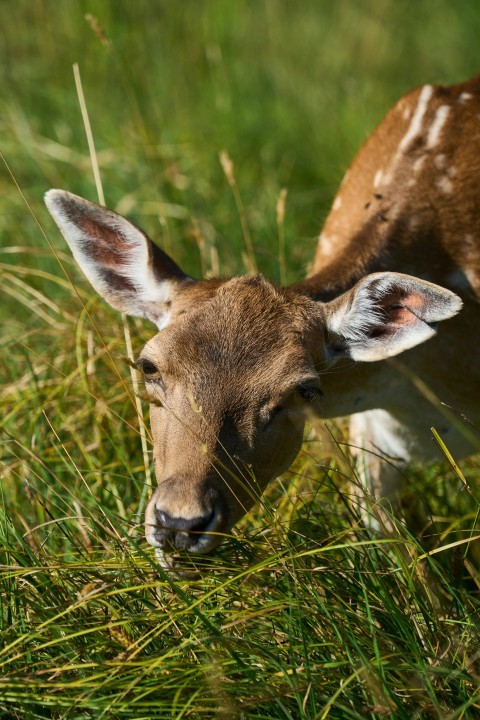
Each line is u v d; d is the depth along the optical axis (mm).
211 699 7465
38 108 17516
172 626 8344
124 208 15023
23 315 13336
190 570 8375
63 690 7754
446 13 24906
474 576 8781
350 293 9320
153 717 7438
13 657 7746
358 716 7453
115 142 16609
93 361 11664
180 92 18516
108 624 7895
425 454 11070
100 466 10633
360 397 10234
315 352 9281
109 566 8516
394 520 9211
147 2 19953
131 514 9773
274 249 14648
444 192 10789
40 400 11320
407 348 9297
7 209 15148
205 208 15539
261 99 19203
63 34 18906
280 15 23203
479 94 11336
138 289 9930
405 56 23562
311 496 10078
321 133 18203
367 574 8773
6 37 19016
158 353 8883
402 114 11656
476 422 10930
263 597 8461
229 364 8773
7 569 8625
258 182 16766
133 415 11094
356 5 24625
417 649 8047
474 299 10633
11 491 10453
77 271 13344
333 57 22422
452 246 10688
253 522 9820
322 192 16562
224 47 20094
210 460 8367
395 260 10516
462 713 7438
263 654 7969
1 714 7746
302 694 7699
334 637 8148
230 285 9477
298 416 8977
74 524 9938
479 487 10938
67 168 16125
